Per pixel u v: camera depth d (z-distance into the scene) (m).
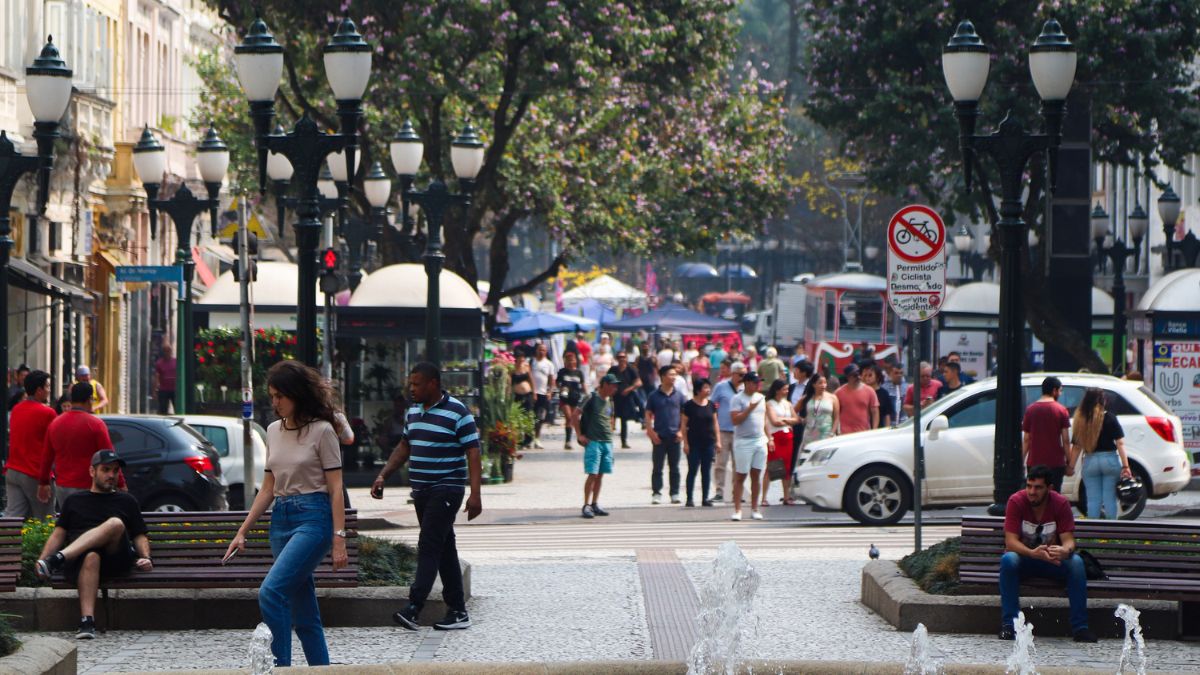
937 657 28.17
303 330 37.50
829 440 55.12
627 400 94.44
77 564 30.44
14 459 42.47
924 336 130.88
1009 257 38.12
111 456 30.91
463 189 62.72
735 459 56.06
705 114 117.38
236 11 88.75
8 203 45.25
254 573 30.98
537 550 46.69
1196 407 64.25
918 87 88.44
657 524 55.12
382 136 90.06
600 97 92.69
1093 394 45.75
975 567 31.11
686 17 94.25
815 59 93.19
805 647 29.14
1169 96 87.25
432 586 31.39
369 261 90.31
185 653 28.69
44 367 92.06
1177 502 59.28
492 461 70.25
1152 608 30.44
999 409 37.75
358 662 27.83
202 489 50.47
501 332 116.06
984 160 88.50
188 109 136.12
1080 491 52.59
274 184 73.44
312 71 92.38
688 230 115.56
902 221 36.72
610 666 21.30
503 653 28.73
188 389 65.75
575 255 116.44
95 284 104.94
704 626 21.77
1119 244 85.00
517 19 85.31
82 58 101.62
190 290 66.00
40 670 22.16
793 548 46.69
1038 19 85.62
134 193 106.81
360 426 71.00
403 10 85.69
